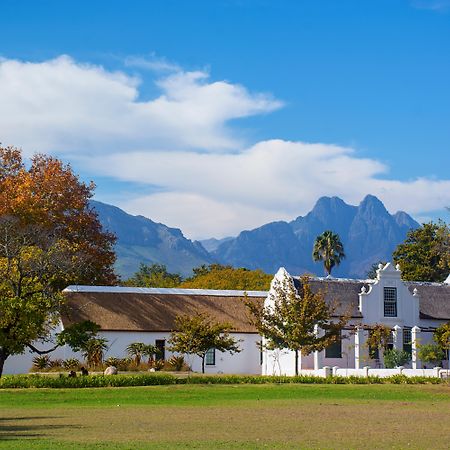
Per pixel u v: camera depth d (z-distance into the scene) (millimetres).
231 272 132000
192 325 71812
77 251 88250
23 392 54156
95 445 27875
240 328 83875
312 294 70875
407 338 81000
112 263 97688
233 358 83250
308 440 30047
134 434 31703
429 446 28547
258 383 63031
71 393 53719
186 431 32812
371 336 77125
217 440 29859
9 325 56281
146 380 60719
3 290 60875
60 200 92312
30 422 36469
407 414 40625
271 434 31906
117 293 84188
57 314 69500
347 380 63969
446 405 46656
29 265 66062
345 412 41594
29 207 86875
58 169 94000
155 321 81938
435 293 85312
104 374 66312
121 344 80125
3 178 94438
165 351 81438
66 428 33906
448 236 104375
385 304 81062
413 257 122688
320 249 128375
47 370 75562
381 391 56594
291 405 46000
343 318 71250
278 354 80000
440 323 82875
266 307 76375
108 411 42125
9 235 73875
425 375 66438
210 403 47438
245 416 39281
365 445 28703
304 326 69250
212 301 86750
